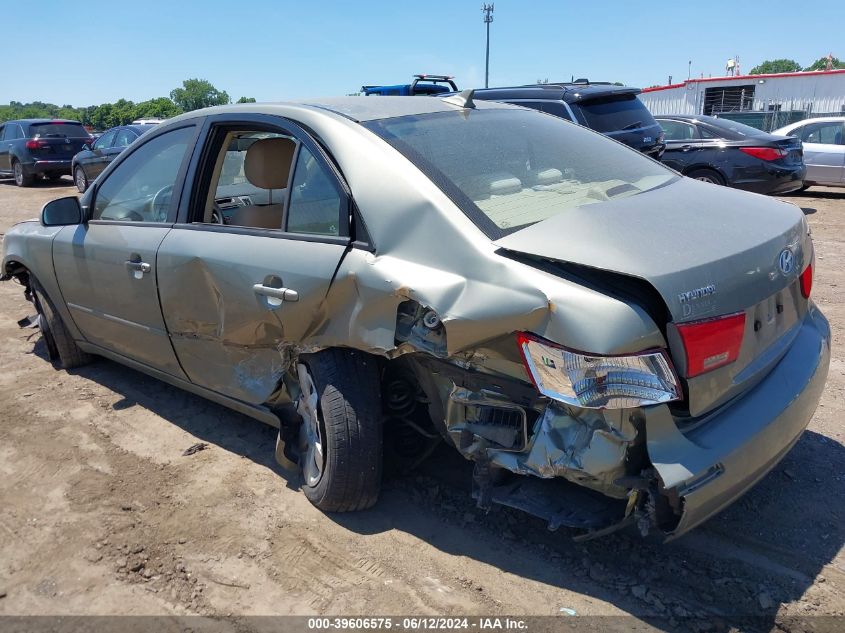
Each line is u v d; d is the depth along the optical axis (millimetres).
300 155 3045
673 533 2246
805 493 3105
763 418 2398
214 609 2584
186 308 3430
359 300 2658
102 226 4016
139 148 3971
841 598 2484
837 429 3643
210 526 3059
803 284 2729
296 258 2879
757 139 10461
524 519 3000
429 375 2650
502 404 2416
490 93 9141
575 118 8336
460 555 2799
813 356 2719
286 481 3387
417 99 3502
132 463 3609
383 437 3061
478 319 2305
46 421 4137
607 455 2207
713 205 2766
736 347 2264
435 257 2486
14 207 14625
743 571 2633
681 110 27297
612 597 2535
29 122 18578
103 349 4430
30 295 5109
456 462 3447
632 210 2562
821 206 11531
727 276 2260
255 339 3150
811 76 24031
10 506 3277
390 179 2670
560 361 2174
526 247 2316
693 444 2225
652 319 2148
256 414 3416
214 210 3861
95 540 3000
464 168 2789
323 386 2885
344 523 3033
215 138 3498
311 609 2557
